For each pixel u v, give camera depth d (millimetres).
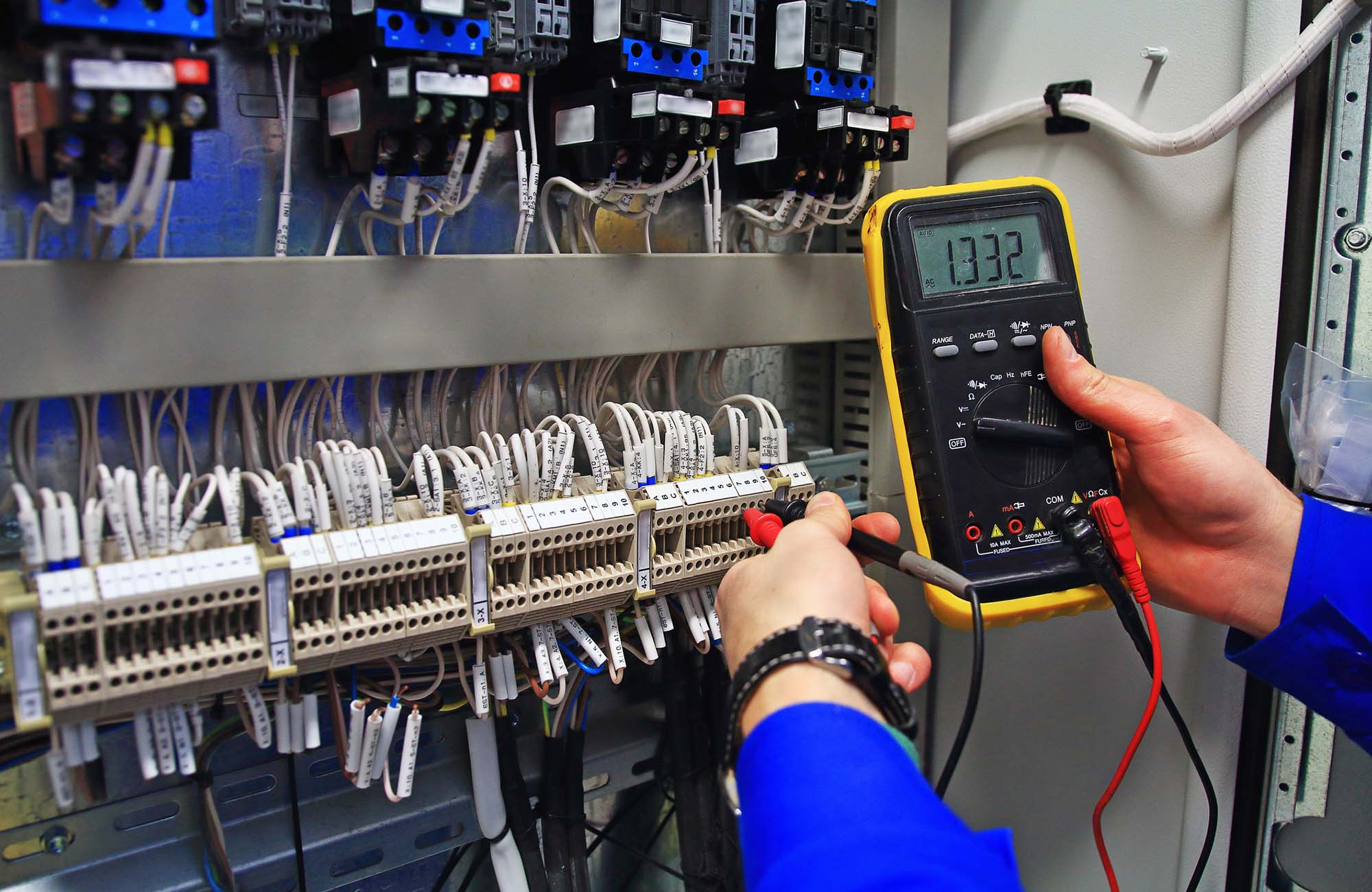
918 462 774
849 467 999
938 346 756
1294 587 744
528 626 731
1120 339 936
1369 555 729
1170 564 831
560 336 753
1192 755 794
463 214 812
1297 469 815
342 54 693
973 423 756
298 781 788
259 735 648
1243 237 814
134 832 728
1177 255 881
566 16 686
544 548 705
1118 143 910
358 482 665
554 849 848
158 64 497
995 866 401
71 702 557
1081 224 953
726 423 1009
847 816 406
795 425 1073
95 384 572
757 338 871
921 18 953
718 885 911
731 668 598
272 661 615
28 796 684
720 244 912
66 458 672
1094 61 916
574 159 771
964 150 1049
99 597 557
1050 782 1035
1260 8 776
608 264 770
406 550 650
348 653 648
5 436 641
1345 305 783
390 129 619
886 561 706
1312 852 843
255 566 603
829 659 503
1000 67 999
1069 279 802
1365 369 783
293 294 630
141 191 526
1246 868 872
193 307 597
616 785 938
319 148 729
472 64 625
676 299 813
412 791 827
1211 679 877
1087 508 770
